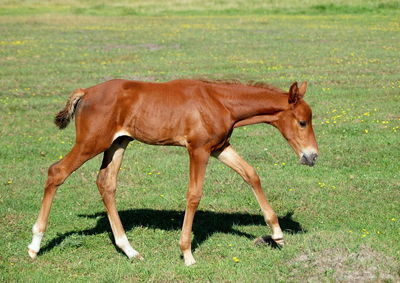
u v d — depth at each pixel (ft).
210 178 33.47
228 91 23.04
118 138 24.07
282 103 23.09
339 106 50.03
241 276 20.76
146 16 120.67
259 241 24.58
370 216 27.71
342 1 129.90
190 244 22.72
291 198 30.40
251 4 132.46
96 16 119.55
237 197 30.68
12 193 31.24
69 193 31.60
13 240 25.36
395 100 51.98
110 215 24.21
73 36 91.09
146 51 77.87
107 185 24.13
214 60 71.41
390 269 20.06
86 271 22.39
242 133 43.42
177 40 87.15
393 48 78.13
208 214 28.76
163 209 29.58
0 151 39.01
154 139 23.04
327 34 91.56
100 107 22.68
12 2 140.56
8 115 48.42
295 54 75.10
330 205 29.30
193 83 23.25
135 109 22.89
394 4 122.62
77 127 23.06
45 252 24.20
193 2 137.69
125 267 22.33
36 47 80.89
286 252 22.16
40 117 48.14
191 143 22.72
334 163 35.99
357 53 75.00
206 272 21.54
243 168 23.56
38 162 37.47
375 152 37.63
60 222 27.73
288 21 108.78
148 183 33.35
